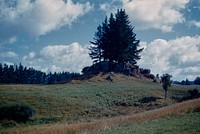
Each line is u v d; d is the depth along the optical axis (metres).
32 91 72.69
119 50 105.88
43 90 76.56
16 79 168.50
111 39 106.31
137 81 101.00
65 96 68.88
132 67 115.62
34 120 51.03
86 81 95.62
